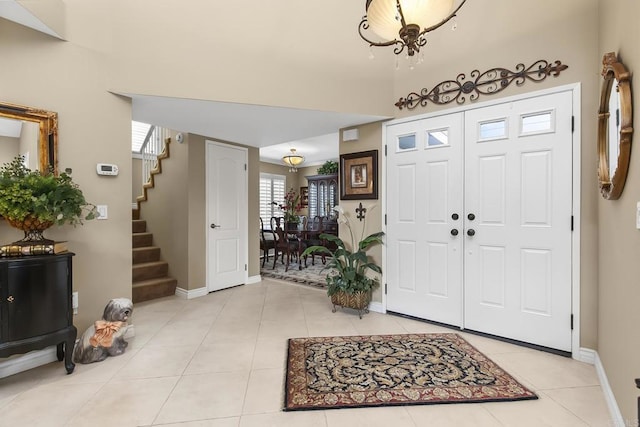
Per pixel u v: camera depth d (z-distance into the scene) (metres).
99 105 2.49
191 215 4.01
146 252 4.23
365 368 2.16
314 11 3.04
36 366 2.19
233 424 1.59
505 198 2.64
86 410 1.70
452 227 2.93
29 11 2.00
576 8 2.33
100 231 2.54
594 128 2.26
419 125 3.13
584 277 2.30
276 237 6.62
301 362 2.25
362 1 3.19
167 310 3.48
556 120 2.41
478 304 2.78
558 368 2.18
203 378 2.04
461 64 2.87
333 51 3.10
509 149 2.62
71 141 2.36
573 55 2.34
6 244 2.13
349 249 3.68
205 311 3.45
